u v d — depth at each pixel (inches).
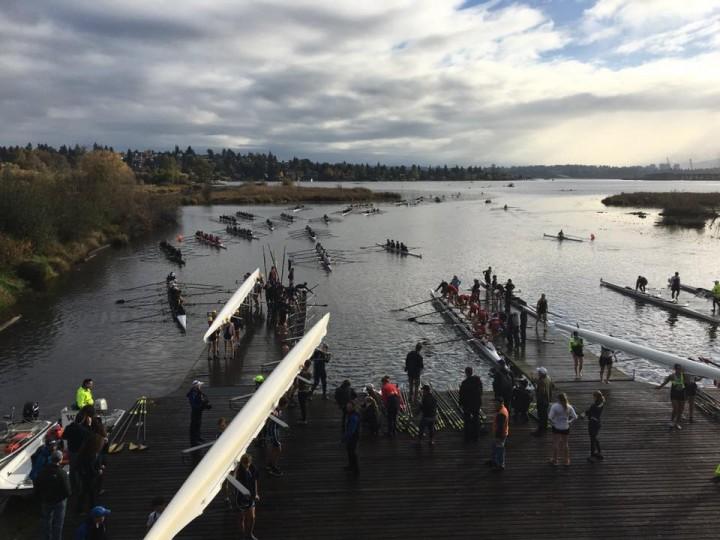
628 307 1636.3
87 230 2955.2
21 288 1867.6
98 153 4318.4
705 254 2605.8
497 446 625.9
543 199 7682.1
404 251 2721.5
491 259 2544.3
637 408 813.9
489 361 1171.9
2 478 631.8
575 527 528.7
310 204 6299.2
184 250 2940.5
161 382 1099.3
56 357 1246.3
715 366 970.1
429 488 599.2
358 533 525.0
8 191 2215.8
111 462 671.8
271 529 532.1
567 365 1061.8
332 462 659.4
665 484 601.6
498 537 516.4
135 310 1660.9
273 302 1441.9
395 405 713.0
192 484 490.0
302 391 771.4
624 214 4867.1
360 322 1492.4
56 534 503.8
